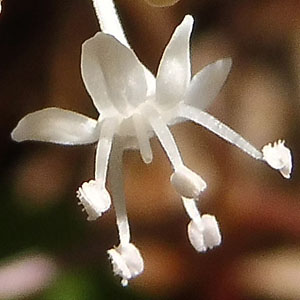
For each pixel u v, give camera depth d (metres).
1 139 0.06
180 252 0.05
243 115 0.06
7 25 0.06
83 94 0.06
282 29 0.06
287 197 0.06
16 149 0.06
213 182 0.06
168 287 0.05
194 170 0.06
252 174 0.06
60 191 0.06
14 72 0.06
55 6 0.06
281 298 0.05
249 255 0.05
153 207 0.05
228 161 0.06
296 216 0.06
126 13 0.06
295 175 0.06
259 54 0.06
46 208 0.05
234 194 0.06
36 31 0.06
